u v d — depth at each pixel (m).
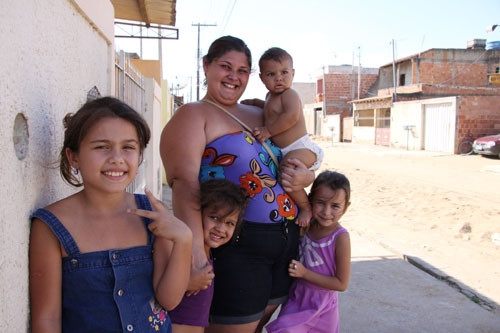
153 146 8.00
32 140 1.60
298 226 2.67
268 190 2.41
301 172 2.50
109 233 1.67
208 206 2.15
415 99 31.06
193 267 2.02
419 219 8.30
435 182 12.91
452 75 32.84
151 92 7.90
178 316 2.09
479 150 20.34
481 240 6.78
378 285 4.89
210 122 2.38
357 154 23.75
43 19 1.71
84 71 2.56
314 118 44.97
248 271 2.32
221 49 2.40
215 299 2.34
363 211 9.16
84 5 2.41
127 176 1.67
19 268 1.46
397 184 12.64
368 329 3.89
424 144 25.81
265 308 2.45
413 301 4.47
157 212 1.73
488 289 4.83
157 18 9.03
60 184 2.05
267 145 2.58
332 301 2.74
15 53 1.40
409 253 6.05
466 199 10.07
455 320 4.08
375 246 6.49
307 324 2.66
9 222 1.36
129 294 1.64
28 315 1.55
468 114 23.00
